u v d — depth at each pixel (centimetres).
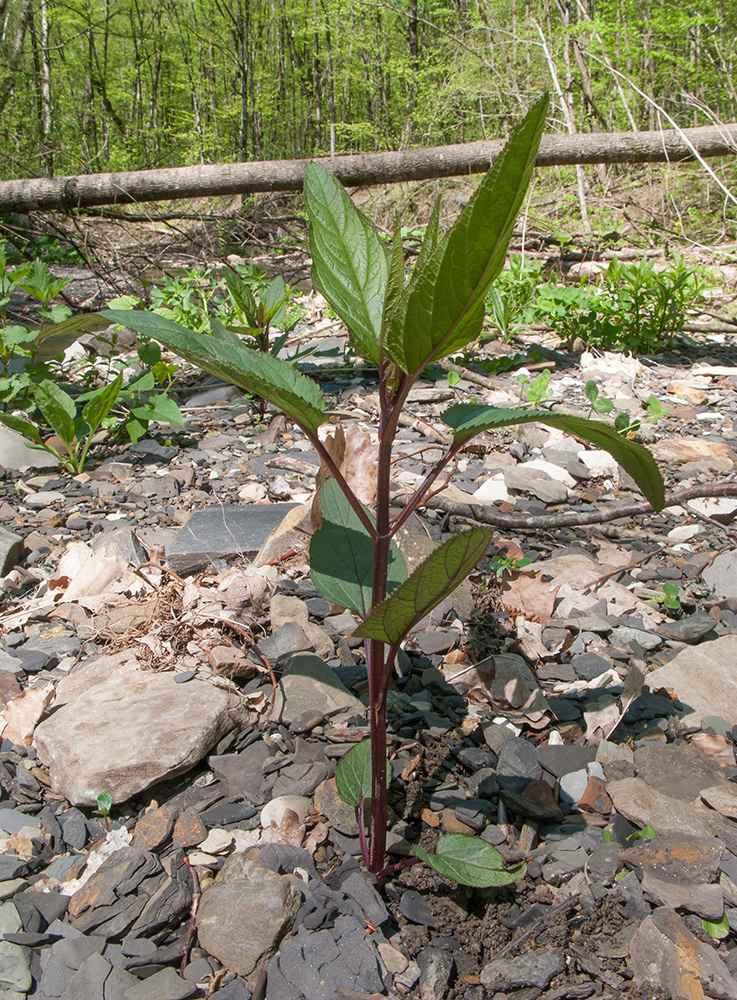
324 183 138
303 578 277
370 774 167
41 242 1074
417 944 148
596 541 315
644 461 134
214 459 402
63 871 164
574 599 267
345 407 482
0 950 145
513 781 183
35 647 240
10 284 442
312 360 582
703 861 157
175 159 1986
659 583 282
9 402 433
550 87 1235
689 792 180
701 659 227
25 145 1423
